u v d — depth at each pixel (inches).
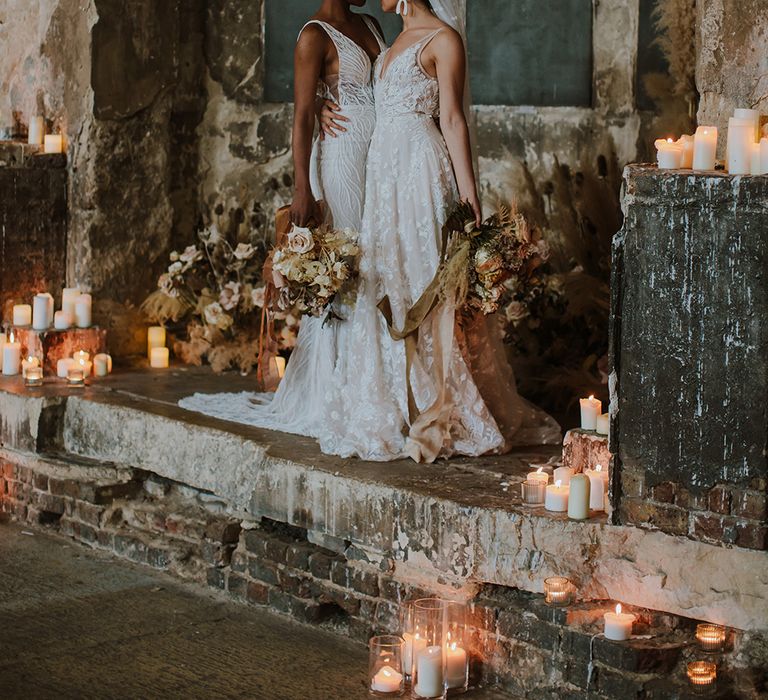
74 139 266.4
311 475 183.8
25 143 265.4
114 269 270.4
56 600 192.4
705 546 148.6
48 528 229.1
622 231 152.6
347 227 203.2
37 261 266.1
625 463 153.4
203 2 280.1
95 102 262.2
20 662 168.1
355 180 203.6
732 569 147.0
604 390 222.1
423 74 190.2
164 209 277.4
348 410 194.1
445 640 159.8
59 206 268.2
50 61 268.5
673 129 220.5
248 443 198.2
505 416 200.1
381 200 192.7
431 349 191.0
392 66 191.5
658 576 151.9
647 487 152.1
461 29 192.7
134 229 273.0
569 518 158.1
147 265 275.9
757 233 142.5
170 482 218.7
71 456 231.0
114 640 176.7
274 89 273.4
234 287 257.8
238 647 175.5
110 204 268.2
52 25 267.1
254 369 262.2
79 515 221.9
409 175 190.9
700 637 149.7
